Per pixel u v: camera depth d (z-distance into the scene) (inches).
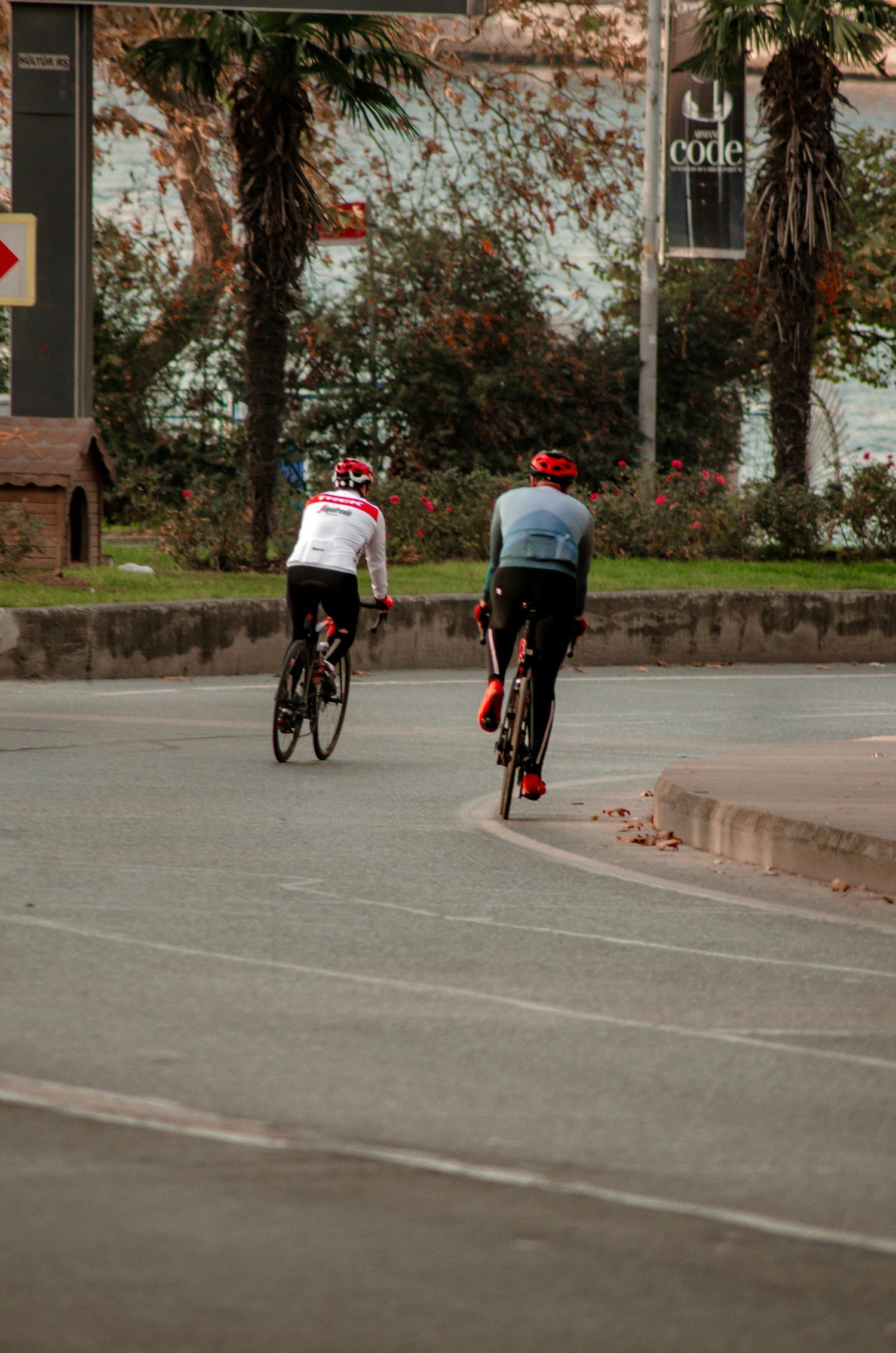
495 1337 341.4
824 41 2536.9
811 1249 390.0
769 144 2640.3
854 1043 563.8
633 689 1793.8
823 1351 339.0
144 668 1749.5
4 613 1660.9
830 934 733.3
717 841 931.3
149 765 1170.6
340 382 3068.4
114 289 3112.7
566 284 3595.0
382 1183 423.8
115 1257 375.9
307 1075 508.7
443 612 1973.4
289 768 1182.3
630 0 3218.5
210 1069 511.8
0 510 2053.4
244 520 2340.1
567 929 723.4
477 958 664.4
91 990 595.5
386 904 759.1
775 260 2632.9
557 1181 429.1
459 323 3004.4
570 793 1123.9
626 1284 368.5
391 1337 339.9
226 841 901.8
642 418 3002.0
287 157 2283.5
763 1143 462.3
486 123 3708.2
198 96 2731.3
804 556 2578.7
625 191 3245.6
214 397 3097.9
